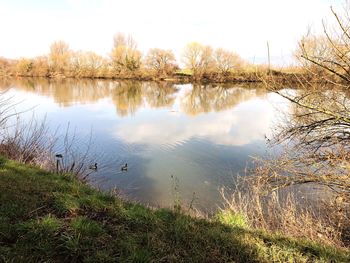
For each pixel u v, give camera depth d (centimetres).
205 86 5497
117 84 5791
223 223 491
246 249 396
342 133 672
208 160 1424
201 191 1088
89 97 3700
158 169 1303
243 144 1675
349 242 591
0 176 543
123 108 2947
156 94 4234
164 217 467
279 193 834
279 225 643
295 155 786
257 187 705
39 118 2200
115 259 346
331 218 668
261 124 2178
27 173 593
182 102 3456
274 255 389
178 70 7088
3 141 1037
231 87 5256
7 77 6969
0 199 440
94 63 7356
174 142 1720
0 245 344
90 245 366
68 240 363
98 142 1659
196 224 461
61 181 581
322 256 397
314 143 686
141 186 1122
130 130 1989
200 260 365
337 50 582
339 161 631
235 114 2623
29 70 7338
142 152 1527
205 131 1995
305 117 696
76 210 451
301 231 583
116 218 444
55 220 397
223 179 1200
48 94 3859
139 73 7031
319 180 635
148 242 382
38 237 361
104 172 1225
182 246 388
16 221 393
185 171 1286
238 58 6300
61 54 7575
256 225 611
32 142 984
